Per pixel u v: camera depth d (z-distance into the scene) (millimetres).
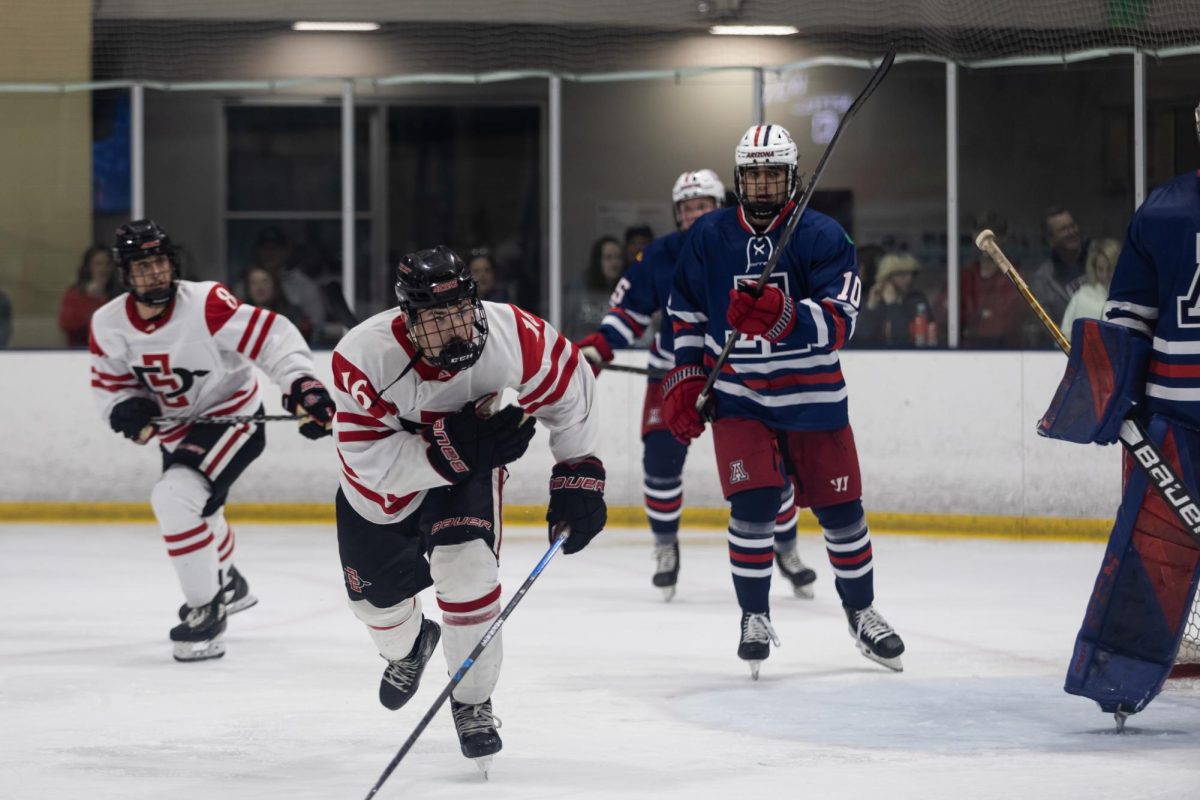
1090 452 19016
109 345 11273
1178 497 8430
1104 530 18922
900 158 20750
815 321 9867
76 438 21094
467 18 22031
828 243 10227
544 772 7938
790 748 8469
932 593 14711
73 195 22266
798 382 10398
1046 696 9914
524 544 18781
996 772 7820
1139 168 19609
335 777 7910
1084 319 8641
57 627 13047
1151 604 8664
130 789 7684
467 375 7457
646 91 21734
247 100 22281
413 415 7543
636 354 20594
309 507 21062
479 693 7734
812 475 10609
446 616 7609
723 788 7559
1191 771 7797
